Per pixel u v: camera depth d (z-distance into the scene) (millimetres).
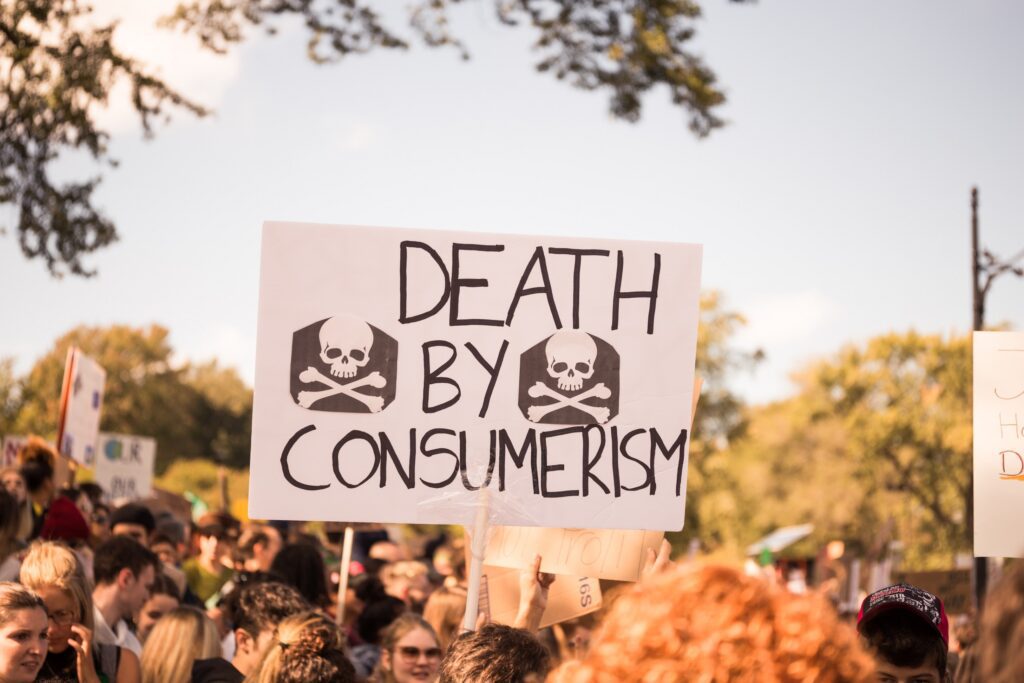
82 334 66500
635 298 3906
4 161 10992
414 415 3816
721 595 1385
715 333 49906
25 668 3428
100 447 12719
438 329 3842
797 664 1302
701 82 12539
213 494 62281
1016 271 15016
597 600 4305
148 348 67562
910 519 50625
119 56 11062
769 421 55000
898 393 52250
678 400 3898
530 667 2965
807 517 52125
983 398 4043
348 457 3783
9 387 45938
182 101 11414
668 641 1345
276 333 3779
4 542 4988
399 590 7633
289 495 3746
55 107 10867
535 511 3822
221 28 11633
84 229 11477
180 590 6684
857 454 51531
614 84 12586
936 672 2971
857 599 15086
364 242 3828
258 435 3750
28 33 10750
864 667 1334
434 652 4676
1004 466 4004
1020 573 1319
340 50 12242
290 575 6605
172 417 67688
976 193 15180
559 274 3891
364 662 5957
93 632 4082
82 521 5891
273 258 3787
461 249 3863
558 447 3855
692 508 49344
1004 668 1279
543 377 3867
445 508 3791
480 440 3830
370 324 3816
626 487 3861
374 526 8656
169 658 4578
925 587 13266
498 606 4305
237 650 4297
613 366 3887
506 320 3869
